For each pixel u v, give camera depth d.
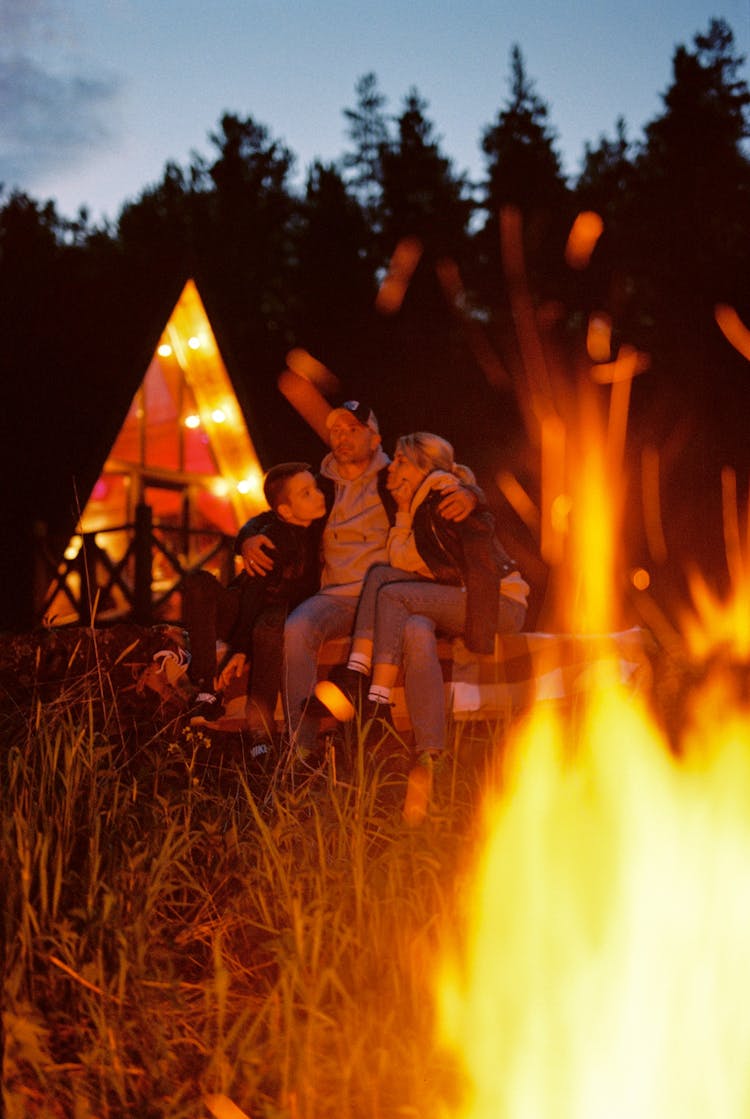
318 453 16.86
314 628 4.44
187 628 4.40
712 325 25.08
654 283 27.06
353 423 4.70
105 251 33.03
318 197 32.19
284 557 4.51
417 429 26.09
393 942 2.90
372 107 33.47
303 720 4.33
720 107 29.98
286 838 3.29
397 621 4.25
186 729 3.98
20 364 14.88
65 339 14.86
